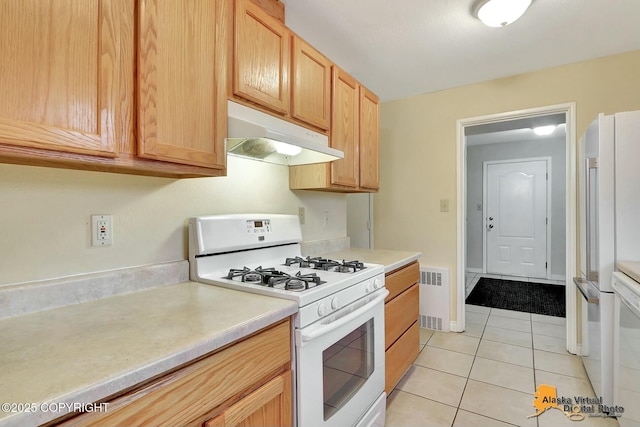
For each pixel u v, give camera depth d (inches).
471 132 130.8
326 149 63.0
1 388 22.4
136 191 50.7
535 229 202.1
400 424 66.7
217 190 64.2
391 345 73.6
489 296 161.6
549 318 129.0
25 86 28.5
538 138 197.2
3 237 37.7
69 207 43.1
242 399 35.5
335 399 50.4
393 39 82.4
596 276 72.4
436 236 120.9
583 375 84.7
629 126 66.9
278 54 58.9
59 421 22.3
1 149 27.6
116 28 35.2
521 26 76.4
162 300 44.1
